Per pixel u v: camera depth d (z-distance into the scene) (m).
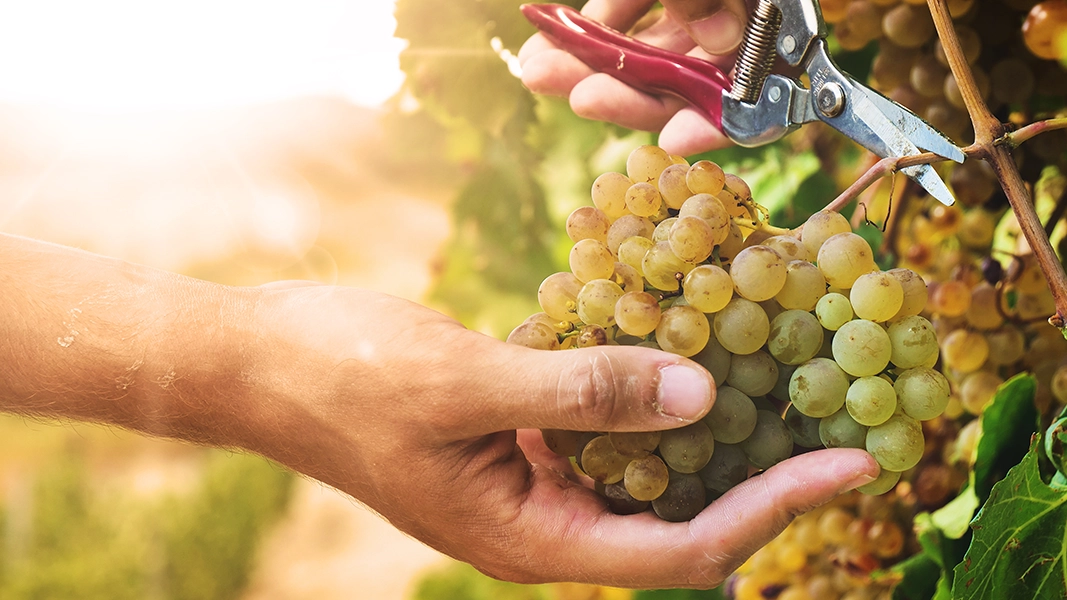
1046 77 0.61
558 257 1.08
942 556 0.60
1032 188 0.63
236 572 2.89
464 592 1.33
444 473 0.54
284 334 0.55
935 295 0.65
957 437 0.66
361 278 3.19
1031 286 0.62
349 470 0.56
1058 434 0.51
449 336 0.53
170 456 3.39
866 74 0.71
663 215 0.54
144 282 0.58
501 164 1.05
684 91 0.62
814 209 0.79
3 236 0.59
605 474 0.52
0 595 2.59
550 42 0.71
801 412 0.50
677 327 0.49
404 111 1.06
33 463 3.25
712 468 0.51
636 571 0.53
